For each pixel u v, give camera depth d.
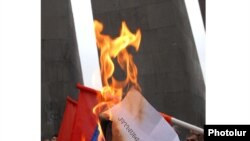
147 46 9.79
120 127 3.08
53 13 9.39
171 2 9.67
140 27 9.84
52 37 9.28
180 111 9.45
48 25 9.29
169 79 9.57
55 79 9.09
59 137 4.44
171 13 9.66
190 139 4.81
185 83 9.47
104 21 9.92
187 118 9.39
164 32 9.69
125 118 3.08
